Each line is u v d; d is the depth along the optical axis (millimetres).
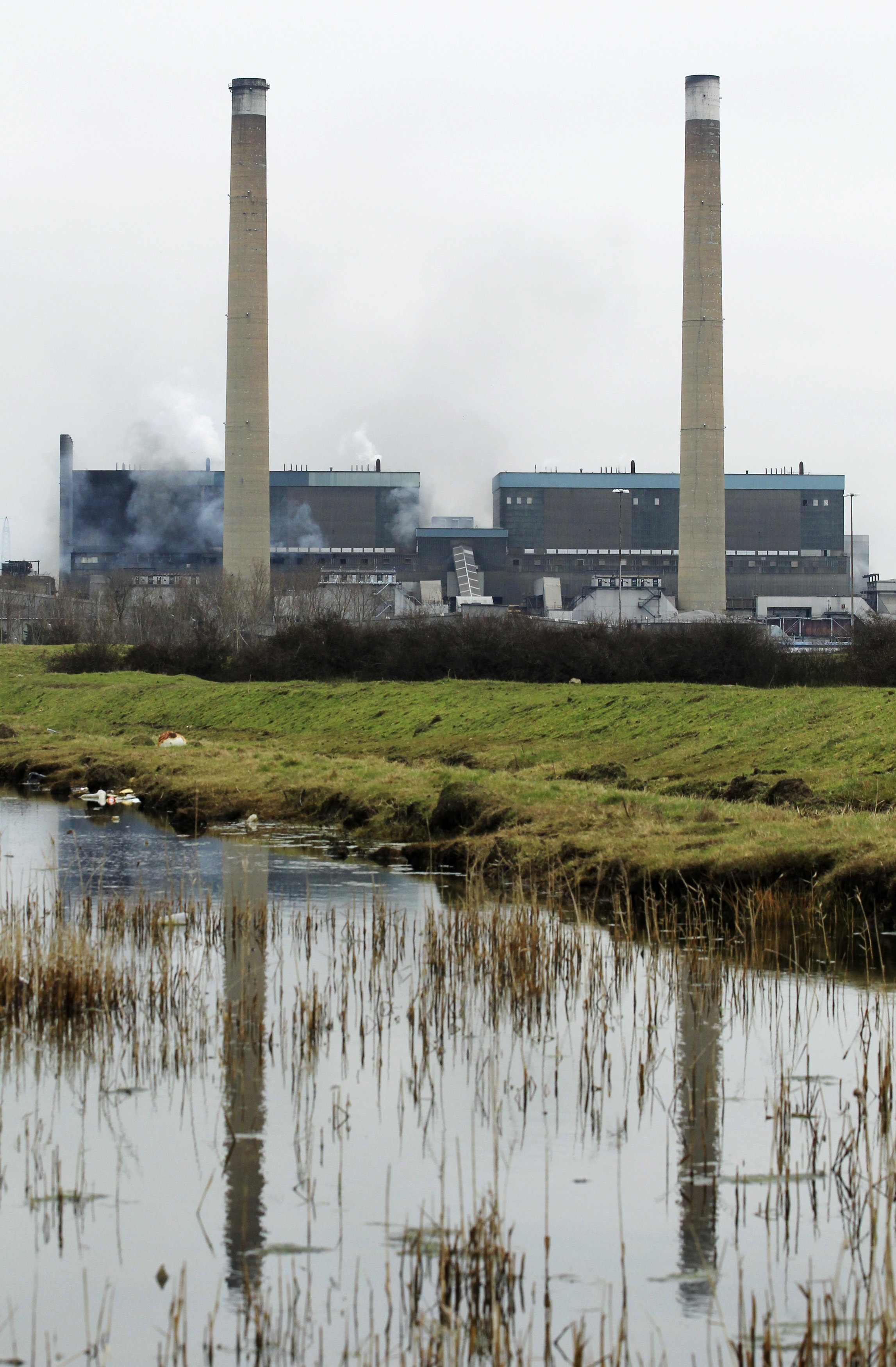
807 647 162250
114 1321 15289
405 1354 14461
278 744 79250
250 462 181000
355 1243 17125
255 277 179875
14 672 120875
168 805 57969
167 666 117188
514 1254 16500
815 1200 18141
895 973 27859
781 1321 15289
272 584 173625
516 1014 25797
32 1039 24469
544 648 91062
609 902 35375
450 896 37000
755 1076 22438
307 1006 25406
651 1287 16109
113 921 32156
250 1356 14492
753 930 29422
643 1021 25250
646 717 66938
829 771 49156
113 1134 20281
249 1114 20969
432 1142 20031
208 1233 17344
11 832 51031
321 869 41875
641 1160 19438
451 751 69688
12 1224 17562
